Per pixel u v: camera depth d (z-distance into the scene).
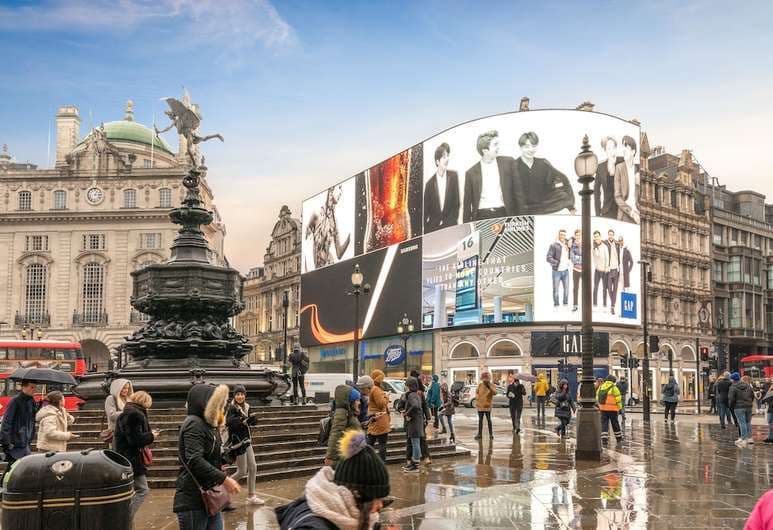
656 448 18.50
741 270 75.00
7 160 85.69
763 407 42.50
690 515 9.84
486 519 9.57
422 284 63.00
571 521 9.45
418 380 15.29
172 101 19.44
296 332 86.56
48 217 76.94
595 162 16.17
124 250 76.56
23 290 76.56
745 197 80.62
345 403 9.45
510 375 22.77
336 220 76.69
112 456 6.03
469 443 19.91
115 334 74.94
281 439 14.75
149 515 9.85
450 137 61.06
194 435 5.89
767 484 12.47
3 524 5.55
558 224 55.56
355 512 3.52
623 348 59.09
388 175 68.50
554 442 20.25
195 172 19.47
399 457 15.66
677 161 73.00
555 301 54.88
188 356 17.77
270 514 9.89
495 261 57.00
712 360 44.00
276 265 93.62
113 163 78.19
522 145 56.81
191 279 18.03
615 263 57.84
